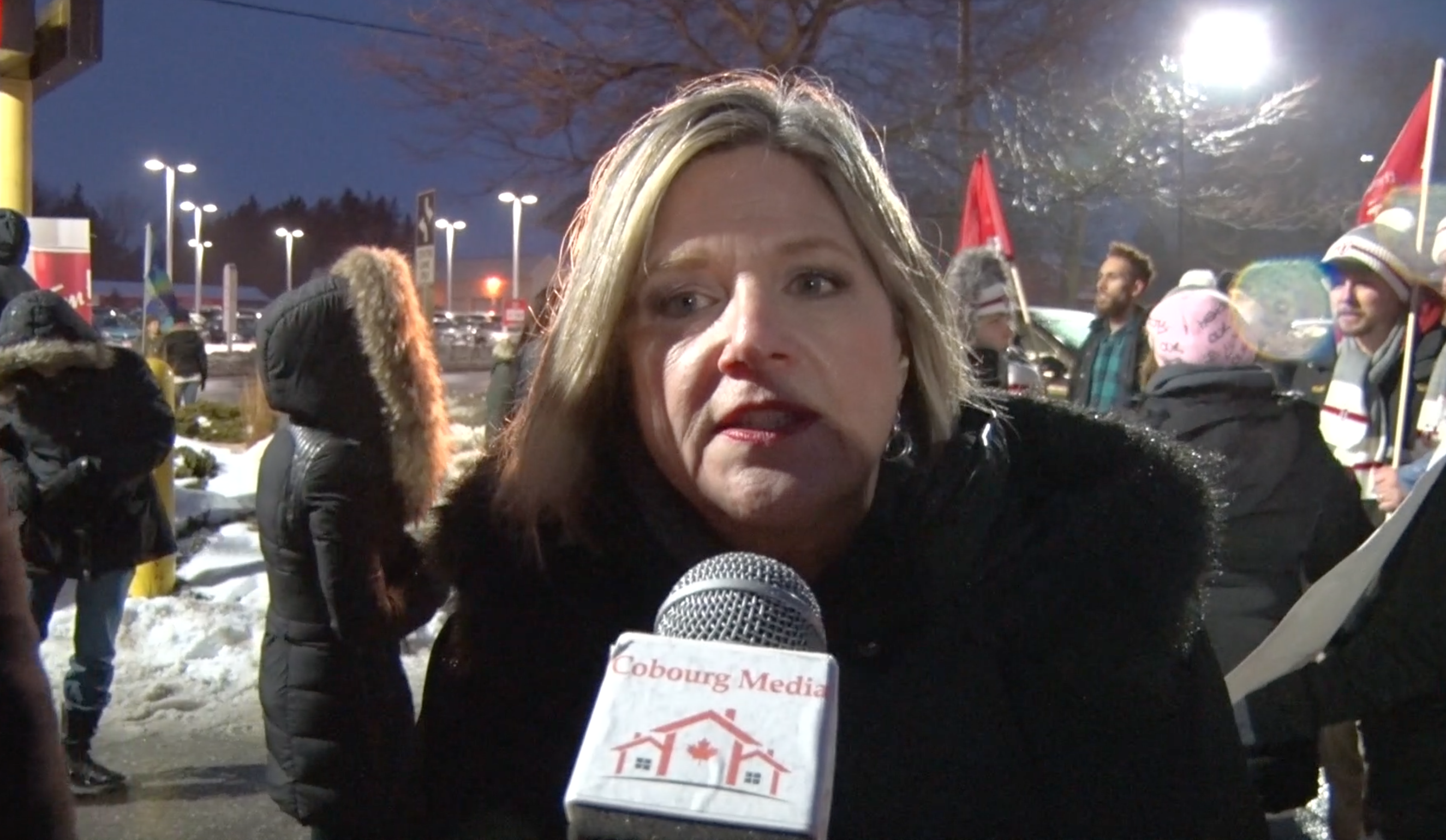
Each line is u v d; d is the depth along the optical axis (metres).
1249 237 21.86
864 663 1.35
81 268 10.23
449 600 1.68
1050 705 1.37
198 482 9.97
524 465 1.46
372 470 3.32
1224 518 1.67
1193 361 3.07
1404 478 3.17
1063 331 10.53
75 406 4.58
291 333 3.29
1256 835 1.45
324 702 3.33
